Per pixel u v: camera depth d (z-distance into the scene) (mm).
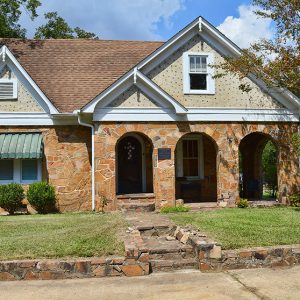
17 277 8719
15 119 18531
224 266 9328
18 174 18859
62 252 9367
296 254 9602
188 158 21984
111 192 18000
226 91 19547
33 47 22375
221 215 15047
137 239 10227
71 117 18625
